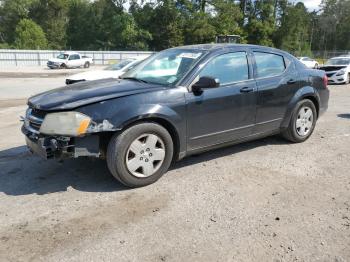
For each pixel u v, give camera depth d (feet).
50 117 13.62
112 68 41.68
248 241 11.07
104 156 14.67
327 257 10.35
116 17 232.73
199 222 12.13
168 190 14.56
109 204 13.41
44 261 10.18
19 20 245.24
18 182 15.46
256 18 266.77
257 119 18.20
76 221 12.23
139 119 14.28
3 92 49.39
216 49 17.04
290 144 20.65
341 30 364.99
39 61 137.49
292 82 19.54
